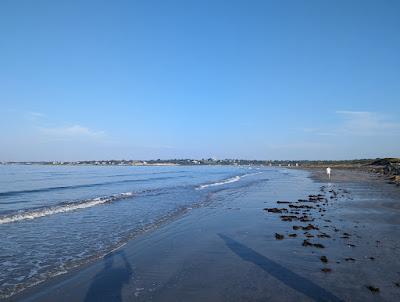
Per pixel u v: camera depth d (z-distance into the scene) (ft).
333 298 25.53
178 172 362.74
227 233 50.31
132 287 29.17
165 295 27.14
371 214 64.03
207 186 147.54
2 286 29.99
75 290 28.84
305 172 324.19
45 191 128.26
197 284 29.37
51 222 61.00
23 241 46.85
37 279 31.76
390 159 364.79
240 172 360.28
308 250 39.17
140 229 54.65
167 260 37.06
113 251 41.42
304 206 76.64
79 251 41.60
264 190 123.75
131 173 321.11
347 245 40.91
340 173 267.18
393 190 113.39
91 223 60.03
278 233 49.34
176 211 73.51
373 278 29.55
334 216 62.64
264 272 31.99
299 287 27.89
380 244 41.29
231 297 26.32
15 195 113.39
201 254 39.09
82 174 285.84
